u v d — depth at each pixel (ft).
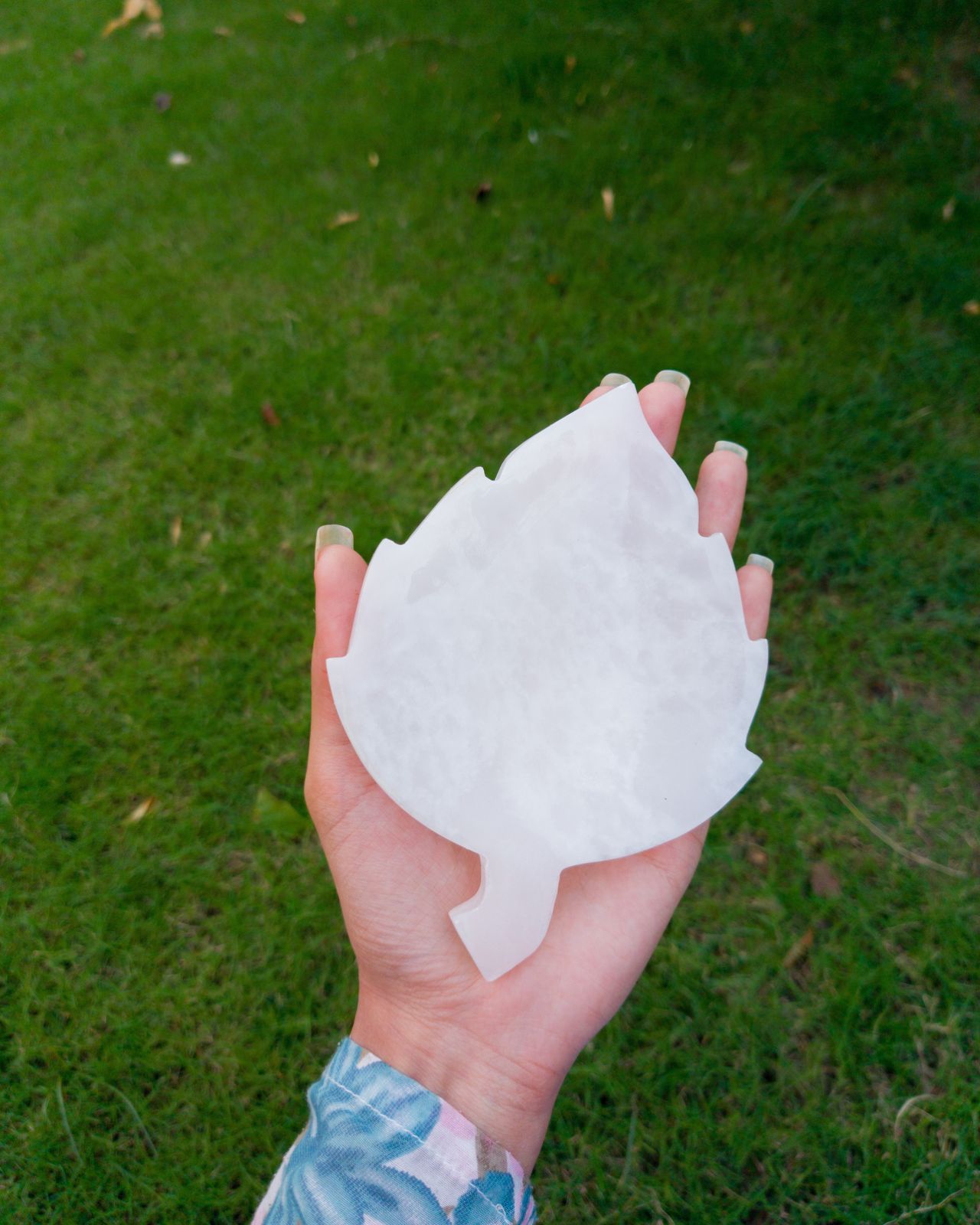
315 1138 3.34
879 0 9.41
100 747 6.14
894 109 8.68
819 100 8.81
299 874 5.71
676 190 8.34
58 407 7.54
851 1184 4.86
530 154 8.69
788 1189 4.85
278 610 6.52
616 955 3.76
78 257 8.45
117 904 5.65
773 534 6.64
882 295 7.59
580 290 7.81
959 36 9.21
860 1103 5.03
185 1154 5.01
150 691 6.30
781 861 5.65
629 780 3.69
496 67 9.25
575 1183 4.90
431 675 3.62
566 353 7.49
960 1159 4.84
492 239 8.16
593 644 3.72
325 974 5.44
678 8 9.65
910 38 9.20
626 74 9.16
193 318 7.92
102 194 8.83
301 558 6.71
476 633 3.65
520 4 9.84
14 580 6.77
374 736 3.58
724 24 9.48
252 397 7.39
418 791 3.57
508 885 3.51
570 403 7.25
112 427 7.39
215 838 5.82
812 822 5.74
